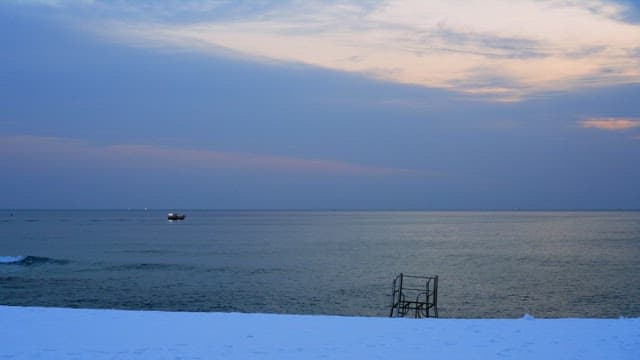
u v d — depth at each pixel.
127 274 56.38
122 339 14.09
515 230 151.62
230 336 14.48
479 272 57.66
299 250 85.62
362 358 12.46
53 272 57.97
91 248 89.38
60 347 13.26
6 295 43.75
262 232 143.88
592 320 16.52
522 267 62.16
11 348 13.13
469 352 12.95
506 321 16.42
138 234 132.12
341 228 169.88
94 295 43.66
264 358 12.46
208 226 184.88
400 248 89.31
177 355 12.66
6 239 112.75
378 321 16.47
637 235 123.81
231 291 45.53
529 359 12.45
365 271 58.56
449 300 41.47
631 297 42.78
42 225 188.00
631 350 13.16
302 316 17.28
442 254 78.25
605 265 64.19
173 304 39.62
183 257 74.12
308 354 12.79
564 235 125.06
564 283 49.81
